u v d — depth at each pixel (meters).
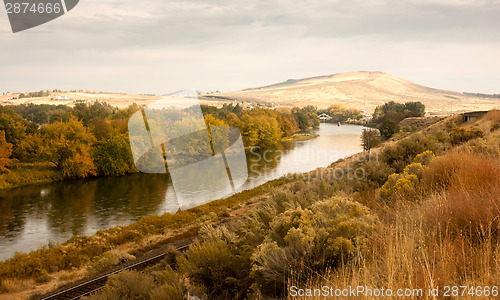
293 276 3.93
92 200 44.56
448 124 56.53
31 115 143.00
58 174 64.06
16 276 17.52
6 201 45.91
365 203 7.87
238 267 5.34
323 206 4.97
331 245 4.11
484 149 10.70
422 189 6.91
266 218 7.34
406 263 3.13
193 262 5.49
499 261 2.99
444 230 3.87
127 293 5.46
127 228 25.91
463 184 5.32
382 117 196.50
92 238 24.11
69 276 16.75
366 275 3.27
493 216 3.73
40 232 31.44
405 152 19.11
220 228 7.62
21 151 66.75
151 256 15.68
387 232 4.21
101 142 65.06
